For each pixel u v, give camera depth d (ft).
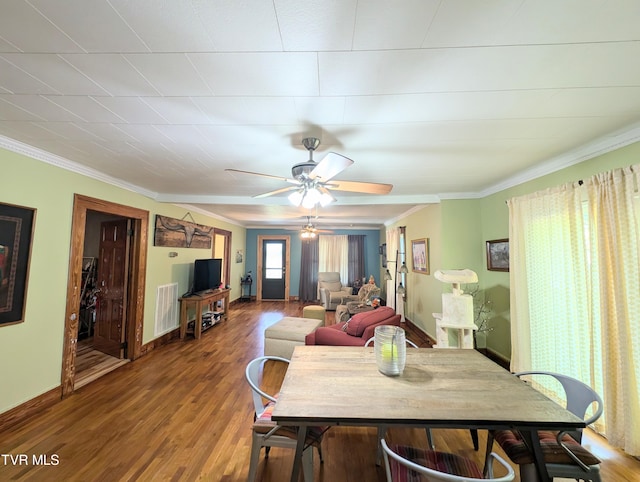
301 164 6.85
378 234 27.53
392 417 4.10
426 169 9.53
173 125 6.41
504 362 11.41
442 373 5.66
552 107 5.59
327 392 4.83
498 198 11.73
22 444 6.61
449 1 3.27
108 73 4.61
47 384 8.34
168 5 3.33
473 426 4.05
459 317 9.96
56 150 7.97
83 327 15.35
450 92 5.10
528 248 9.43
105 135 6.95
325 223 23.85
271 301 27.04
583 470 4.41
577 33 3.72
